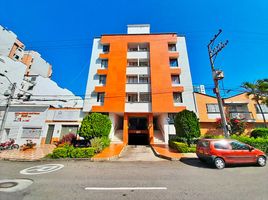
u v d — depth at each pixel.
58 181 6.41
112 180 6.55
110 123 17.17
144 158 11.68
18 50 39.28
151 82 21.39
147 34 24.42
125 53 23.22
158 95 20.77
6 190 5.41
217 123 20.23
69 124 20.67
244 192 5.28
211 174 7.52
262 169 8.48
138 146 18.20
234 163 9.02
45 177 7.00
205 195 5.05
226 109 21.50
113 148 15.46
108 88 21.19
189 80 21.91
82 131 14.92
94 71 22.88
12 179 6.70
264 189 5.54
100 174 7.48
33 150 15.77
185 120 13.34
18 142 19.98
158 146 16.83
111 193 5.20
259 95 20.81
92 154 11.76
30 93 28.72
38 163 10.29
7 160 11.50
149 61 23.36
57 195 5.01
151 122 20.53
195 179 6.73
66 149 11.69
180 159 10.94
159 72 21.88
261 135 17.34
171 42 24.00
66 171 8.05
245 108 21.70
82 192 5.27
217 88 13.10
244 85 21.70
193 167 8.92
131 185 5.96
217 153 8.92
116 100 20.62
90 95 21.52
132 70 22.75
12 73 27.06
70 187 5.73
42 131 20.39
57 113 21.17
